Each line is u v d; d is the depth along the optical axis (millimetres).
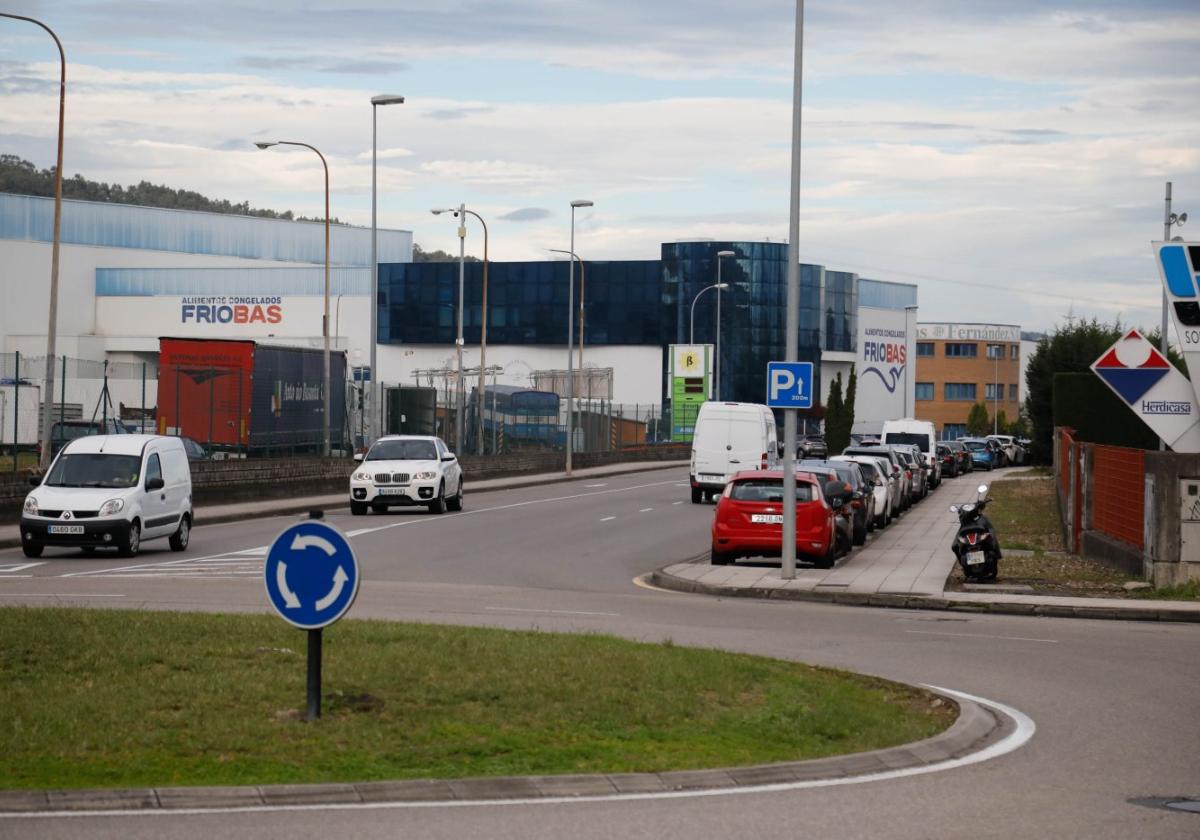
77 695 11664
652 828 8766
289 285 125500
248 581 24172
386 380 129250
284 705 11570
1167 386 27016
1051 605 22500
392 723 11109
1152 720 12922
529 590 24344
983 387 171750
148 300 125312
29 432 60375
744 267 119250
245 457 53844
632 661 13844
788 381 25734
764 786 10023
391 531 37531
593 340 124188
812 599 24031
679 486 66000
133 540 29312
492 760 10258
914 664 16188
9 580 24141
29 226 123500
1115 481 29391
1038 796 9859
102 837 8273
